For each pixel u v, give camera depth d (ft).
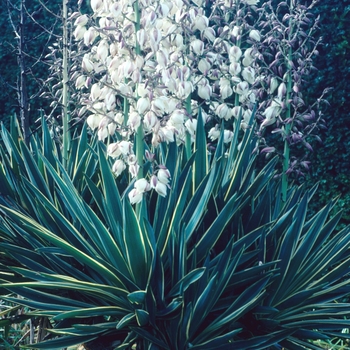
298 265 7.54
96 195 7.62
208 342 6.61
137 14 6.70
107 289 6.72
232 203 7.13
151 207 8.27
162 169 6.71
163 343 6.73
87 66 7.18
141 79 6.61
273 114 8.91
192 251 7.22
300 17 8.85
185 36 7.47
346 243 7.87
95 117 7.48
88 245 7.45
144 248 6.77
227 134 9.12
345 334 7.34
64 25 9.55
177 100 7.63
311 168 13.29
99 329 6.72
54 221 7.87
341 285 7.70
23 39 10.03
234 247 7.32
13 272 7.87
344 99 12.73
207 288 6.47
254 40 8.65
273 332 7.01
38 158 9.18
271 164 9.00
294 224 7.41
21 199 8.41
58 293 7.73
